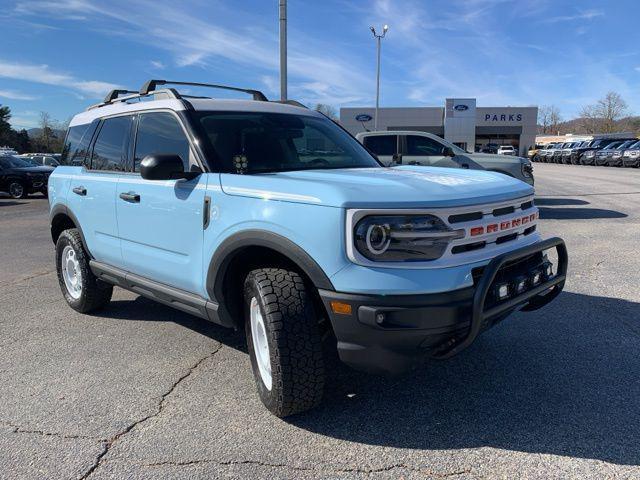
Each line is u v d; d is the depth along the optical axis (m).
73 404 3.53
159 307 5.65
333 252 2.81
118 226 4.43
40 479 2.74
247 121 4.14
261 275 3.17
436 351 2.99
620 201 14.66
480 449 2.94
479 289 2.83
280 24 13.49
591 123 105.62
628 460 2.80
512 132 61.34
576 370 3.90
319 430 3.16
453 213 2.91
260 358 3.37
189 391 3.70
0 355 4.38
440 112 56.69
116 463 2.87
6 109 80.44
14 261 8.32
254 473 2.77
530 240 3.53
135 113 4.48
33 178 21.00
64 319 5.30
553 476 2.68
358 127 57.31
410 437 3.07
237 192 3.30
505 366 3.98
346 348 2.88
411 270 2.77
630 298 5.57
